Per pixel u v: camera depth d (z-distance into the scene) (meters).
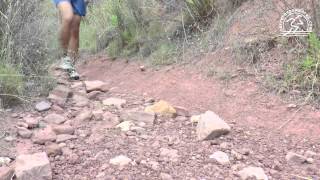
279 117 3.70
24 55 4.53
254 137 3.46
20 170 2.72
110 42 6.77
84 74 5.79
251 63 4.46
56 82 4.80
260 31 4.68
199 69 4.75
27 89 4.34
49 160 3.00
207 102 4.14
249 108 3.90
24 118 3.75
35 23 4.85
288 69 4.09
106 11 7.25
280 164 3.05
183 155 3.14
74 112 4.03
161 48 5.46
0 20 4.48
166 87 4.64
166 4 5.95
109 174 2.87
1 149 3.18
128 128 3.61
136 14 6.28
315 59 3.99
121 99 4.45
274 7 4.66
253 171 2.87
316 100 3.78
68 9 5.50
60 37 5.61
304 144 3.33
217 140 3.39
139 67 5.43
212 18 5.44
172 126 3.68
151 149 3.23
